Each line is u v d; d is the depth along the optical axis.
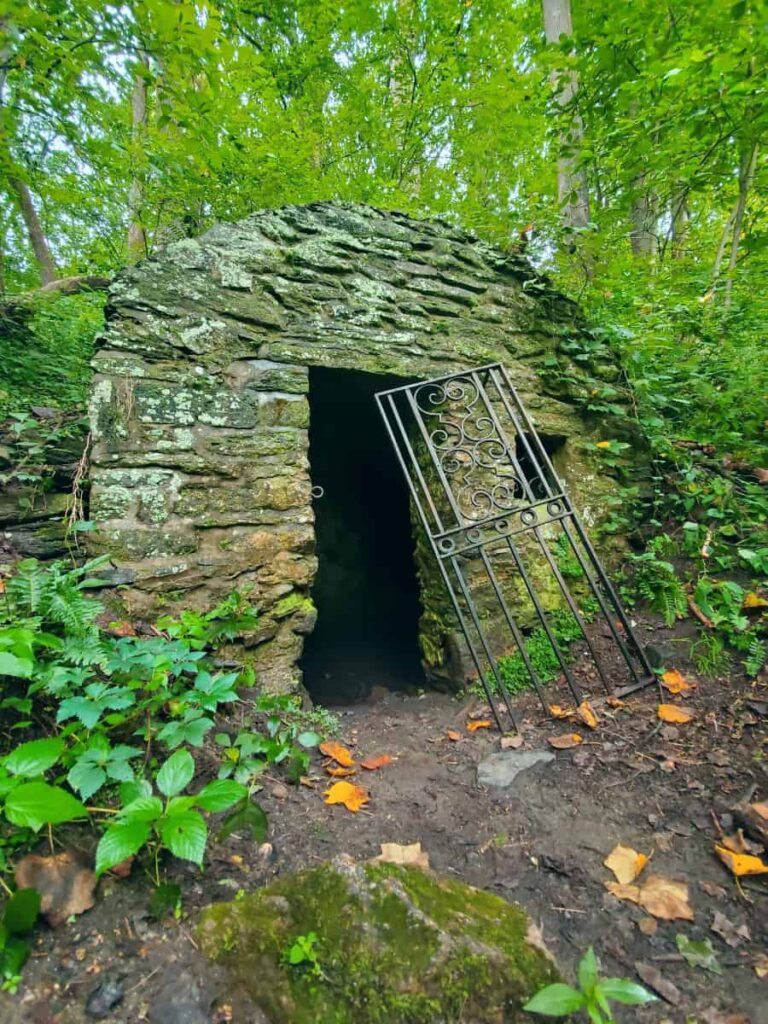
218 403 2.57
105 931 1.19
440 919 1.18
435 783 1.95
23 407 3.08
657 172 4.47
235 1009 1.06
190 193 5.17
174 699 1.82
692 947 1.24
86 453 2.46
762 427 3.63
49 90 4.01
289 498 2.61
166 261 2.62
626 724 2.13
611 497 3.21
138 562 2.32
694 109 3.66
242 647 2.38
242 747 1.76
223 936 1.16
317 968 1.10
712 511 2.99
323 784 1.90
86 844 1.35
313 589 5.01
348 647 4.66
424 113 6.52
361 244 3.08
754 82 3.27
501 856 1.56
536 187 4.89
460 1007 1.04
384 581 5.29
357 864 1.30
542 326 3.42
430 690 3.03
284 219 2.96
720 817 1.61
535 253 4.16
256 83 5.00
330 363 2.83
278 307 2.81
